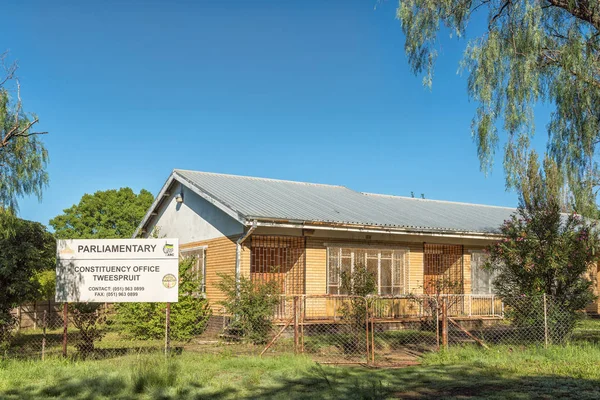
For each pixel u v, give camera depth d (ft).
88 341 43.45
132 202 156.97
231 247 58.65
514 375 33.32
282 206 61.52
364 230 60.64
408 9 42.91
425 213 76.84
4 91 37.65
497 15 41.96
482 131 40.81
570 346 43.50
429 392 28.99
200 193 63.57
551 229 48.03
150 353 40.01
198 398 27.94
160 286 40.22
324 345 47.60
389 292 65.00
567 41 40.24
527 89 39.70
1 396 28.19
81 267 40.78
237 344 48.34
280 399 27.43
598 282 78.33
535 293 46.98
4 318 47.01
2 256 47.47
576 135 40.70
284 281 60.44
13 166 37.86
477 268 72.43
